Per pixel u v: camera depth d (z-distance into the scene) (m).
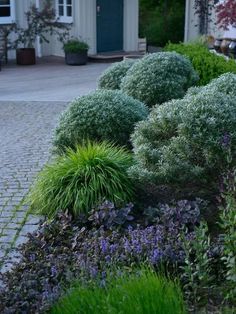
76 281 3.28
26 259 3.91
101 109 6.05
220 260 3.56
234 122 4.69
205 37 14.31
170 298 2.92
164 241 3.89
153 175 4.68
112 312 2.81
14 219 5.16
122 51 17.55
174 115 4.94
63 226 4.36
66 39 16.89
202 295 3.42
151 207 4.68
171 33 19.11
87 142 5.85
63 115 6.23
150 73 7.51
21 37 16.41
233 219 3.42
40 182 5.14
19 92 12.21
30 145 7.91
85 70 15.17
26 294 3.33
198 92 5.83
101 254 3.73
